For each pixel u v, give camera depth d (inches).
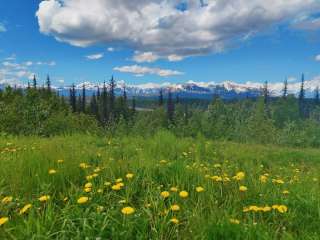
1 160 204.5
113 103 4092.0
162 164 205.6
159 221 122.0
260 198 154.0
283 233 115.6
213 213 128.0
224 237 111.2
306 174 293.1
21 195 152.3
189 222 123.2
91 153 250.8
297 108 2214.6
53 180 162.7
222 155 367.9
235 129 1375.5
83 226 111.7
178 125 1449.3
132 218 124.6
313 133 1306.6
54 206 133.6
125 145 384.2
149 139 416.8
